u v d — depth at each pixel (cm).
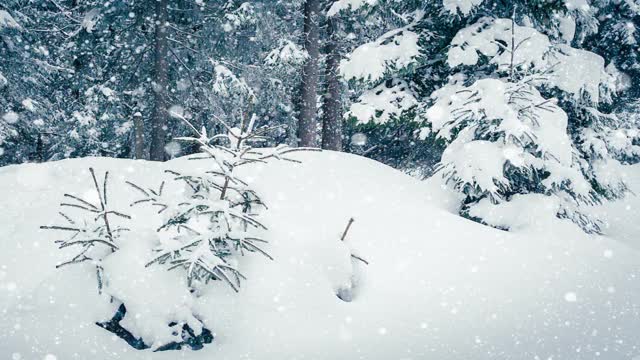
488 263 593
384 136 1244
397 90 1052
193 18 1379
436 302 513
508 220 701
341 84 1489
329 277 514
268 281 480
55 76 1642
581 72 912
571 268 609
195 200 459
